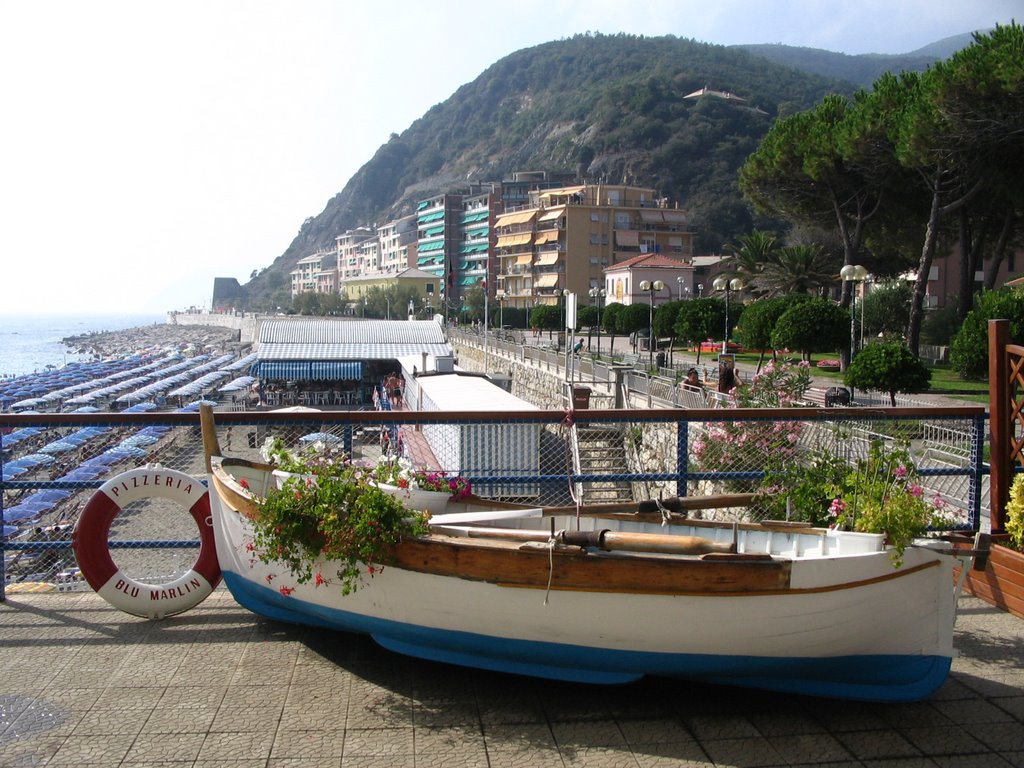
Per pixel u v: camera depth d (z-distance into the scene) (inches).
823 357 1814.7
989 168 1191.6
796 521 217.0
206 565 224.5
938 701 180.5
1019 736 165.6
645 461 567.2
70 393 2733.8
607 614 171.2
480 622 178.9
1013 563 229.0
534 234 4404.5
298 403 2325.3
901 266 2153.1
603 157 6855.3
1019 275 2105.1
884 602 168.6
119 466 1070.4
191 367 3794.3
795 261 1930.4
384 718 171.2
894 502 175.6
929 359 1630.2
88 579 217.3
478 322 4052.7
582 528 220.2
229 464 228.1
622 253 4222.4
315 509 185.8
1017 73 992.9
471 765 153.6
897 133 1278.3
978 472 264.2
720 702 181.0
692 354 2018.9
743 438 304.5
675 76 7829.7
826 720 172.9
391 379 1915.6
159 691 182.1
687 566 166.4
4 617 226.2
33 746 158.2
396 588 184.1
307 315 6481.3
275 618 216.1
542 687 187.2
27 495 1029.2
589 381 1187.3
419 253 6476.4
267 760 154.2
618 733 166.6
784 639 169.0
